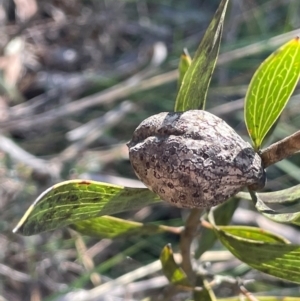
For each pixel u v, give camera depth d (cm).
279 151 10
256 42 30
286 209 25
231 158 10
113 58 33
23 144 28
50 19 33
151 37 34
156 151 10
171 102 29
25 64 31
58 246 25
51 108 30
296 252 11
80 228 14
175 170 9
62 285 25
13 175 25
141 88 28
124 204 11
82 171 26
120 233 14
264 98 10
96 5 33
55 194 10
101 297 23
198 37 33
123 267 25
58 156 27
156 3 35
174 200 10
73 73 32
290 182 27
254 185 10
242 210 25
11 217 25
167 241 25
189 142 10
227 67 31
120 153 27
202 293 14
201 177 9
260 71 10
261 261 11
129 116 29
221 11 10
